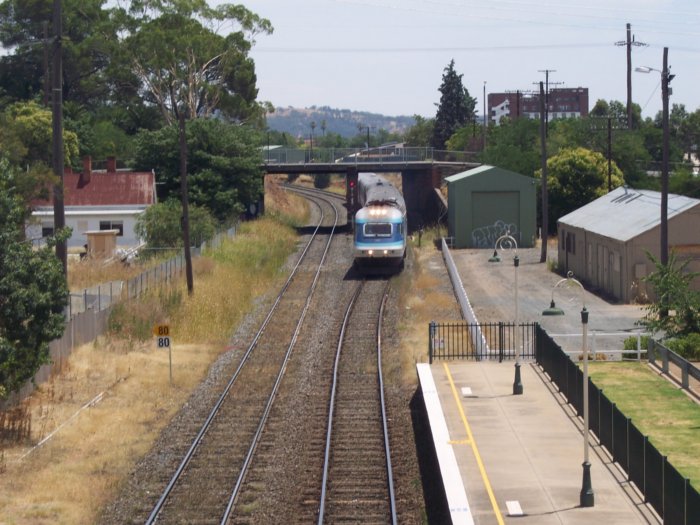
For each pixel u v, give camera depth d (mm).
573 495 35312
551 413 46438
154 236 108375
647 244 78875
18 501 37344
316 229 147500
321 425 47875
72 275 88062
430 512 36031
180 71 166000
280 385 56469
